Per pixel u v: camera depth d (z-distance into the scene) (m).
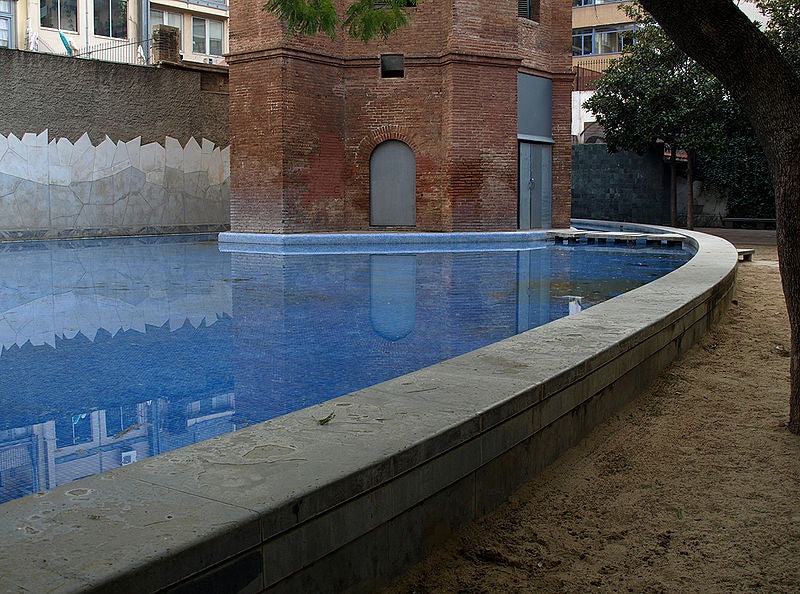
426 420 3.01
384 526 2.62
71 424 4.28
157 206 21.70
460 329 7.17
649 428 4.49
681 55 24.55
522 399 3.46
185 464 2.51
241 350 6.25
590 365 4.20
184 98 22.14
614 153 28.06
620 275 11.70
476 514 3.19
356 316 7.88
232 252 15.84
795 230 4.15
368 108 19.48
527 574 2.82
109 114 20.39
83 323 7.46
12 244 17.61
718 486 3.65
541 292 9.73
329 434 2.84
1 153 18.30
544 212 21.33
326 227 19.44
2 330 7.11
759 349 6.54
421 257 14.85
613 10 42.72
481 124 19.08
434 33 19.03
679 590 2.72
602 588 2.73
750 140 25.77
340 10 19.11
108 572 1.78
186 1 37.56
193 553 1.94
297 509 2.24
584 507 3.44
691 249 16.23
